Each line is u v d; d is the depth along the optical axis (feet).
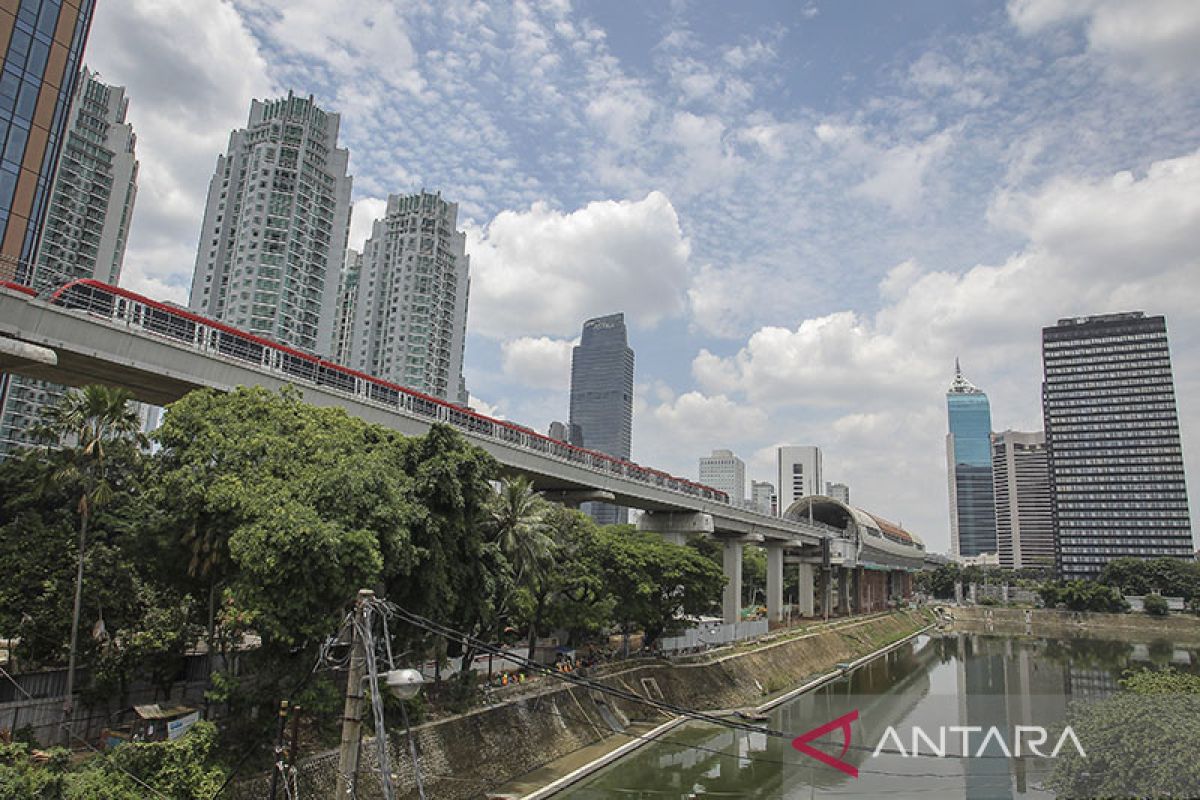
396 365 515.09
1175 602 549.95
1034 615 568.00
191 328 136.67
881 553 507.71
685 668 224.53
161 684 120.78
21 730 99.71
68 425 111.24
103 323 116.47
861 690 268.41
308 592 98.68
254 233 422.41
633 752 172.04
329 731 115.55
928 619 561.43
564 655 199.93
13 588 102.78
